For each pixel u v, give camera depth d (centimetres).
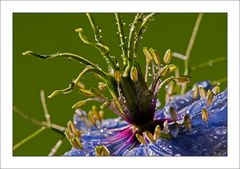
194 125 20
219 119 20
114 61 20
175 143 20
